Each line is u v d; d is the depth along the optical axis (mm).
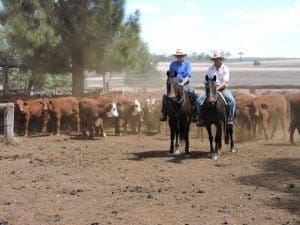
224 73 13109
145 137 17266
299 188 9656
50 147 14984
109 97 18516
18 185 10094
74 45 20656
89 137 16969
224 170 11422
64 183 10250
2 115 17688
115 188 9805
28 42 19531
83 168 11805
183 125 13086
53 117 17625
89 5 20750
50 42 19859
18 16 19188
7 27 21344
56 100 17672
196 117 13219
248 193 9289
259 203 8594
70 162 12570
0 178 10742
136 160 12789
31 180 10547
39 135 17672
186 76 13336
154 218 7770
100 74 23312
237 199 8875
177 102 12820
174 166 11961
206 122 12750
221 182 10227
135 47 21938
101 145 15391
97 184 10172
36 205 8586
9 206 8531
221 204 8555
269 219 7676
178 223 7508
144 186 9953
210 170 11445
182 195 9195
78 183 10258
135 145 15375
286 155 13242
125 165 12109
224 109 12805
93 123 16812
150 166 11984
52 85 34812
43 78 27109
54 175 11039
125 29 21406
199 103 13000
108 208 8359
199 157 13172
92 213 8078
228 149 14344
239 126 16625
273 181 10258
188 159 12875
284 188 9664
